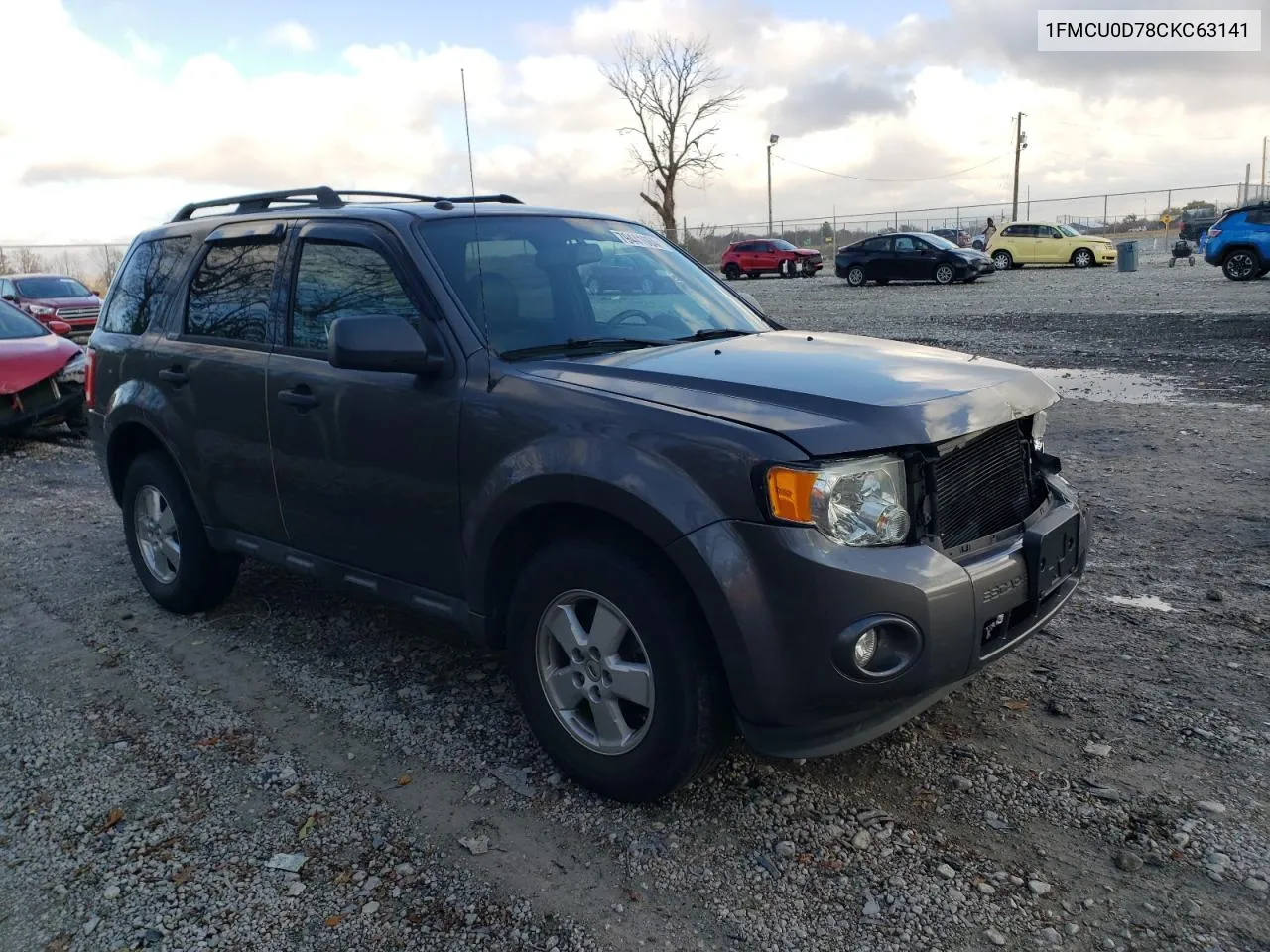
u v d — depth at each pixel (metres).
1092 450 7.61
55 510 7.40
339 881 2.91
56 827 3.23
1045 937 2.56
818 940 2.60
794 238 54.16
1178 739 3.46
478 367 3.39
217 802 3.34
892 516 2.78
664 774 3.02
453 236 3.79
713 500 2.76
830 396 2.90
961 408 2.96
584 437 3.03
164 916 2.79
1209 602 4.63
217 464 4.45
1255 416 8.54
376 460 3.68
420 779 3.42
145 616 5.07
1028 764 3.35
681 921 2.69
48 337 10.61
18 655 4.64
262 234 4.38
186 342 4.63
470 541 3.37
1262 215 23.28
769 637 2.72
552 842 3.05
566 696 3.28
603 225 4.40
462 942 2.64
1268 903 2.64
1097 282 26.69
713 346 3.64
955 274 30.08
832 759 3.43
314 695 4.09
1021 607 3.09
